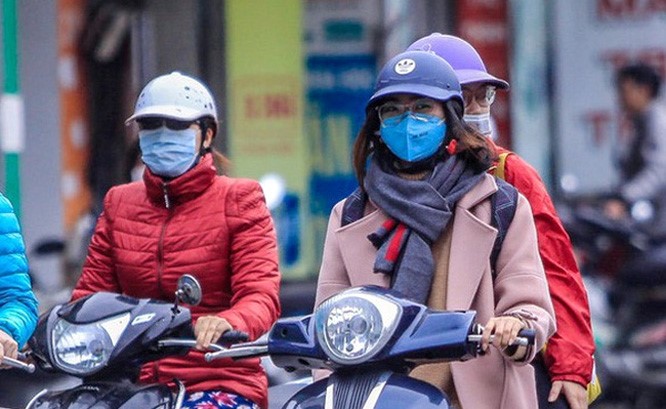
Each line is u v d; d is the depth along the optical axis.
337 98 37.12
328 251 14.16
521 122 37.38
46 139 34.75
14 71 28.30
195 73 35.91
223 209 14.55
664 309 31.09
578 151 37.34
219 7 36.16
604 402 31.06
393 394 12.27
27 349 13.88
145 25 35.81
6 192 28.25
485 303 13.65
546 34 37.38
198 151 14.55
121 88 35.56
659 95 37.22
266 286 14.34
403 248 13.71
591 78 37.34
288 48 36.78
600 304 31.12
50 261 30.00
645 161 37.12
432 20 37.28
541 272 13.74
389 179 13.77
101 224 15.00
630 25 37.28
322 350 12.41
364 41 37.19
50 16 34.94
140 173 21.34
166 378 14.38
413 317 12.38
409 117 13.54
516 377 13.73
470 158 13.87
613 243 31.98
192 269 14.53
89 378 13.36
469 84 15.48
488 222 13.77
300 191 36.94
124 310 13.23
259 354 12.78
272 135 36.69
